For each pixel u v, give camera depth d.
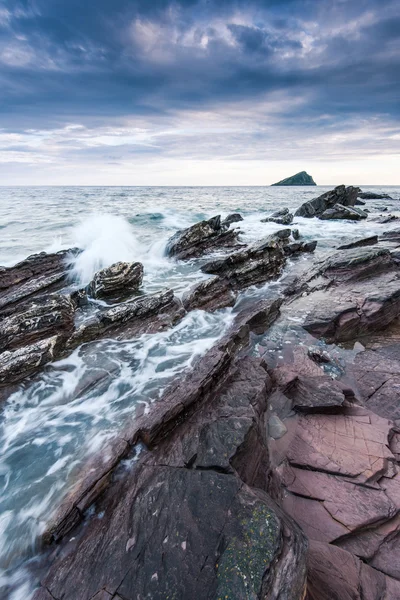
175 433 5.05
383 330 8.76
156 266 15.40
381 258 12.45
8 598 3.30
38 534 3.79
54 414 5.97
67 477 4.57
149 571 3.05
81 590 3.06
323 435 5.23
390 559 3.54
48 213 31.09
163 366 7.32
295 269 14.73
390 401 5.89
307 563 3.22
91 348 7.96
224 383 6.23
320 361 7.43
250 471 4.41
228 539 3.16
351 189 36.34
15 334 7.43
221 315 10.21
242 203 51.06
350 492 4.26
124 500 4.02
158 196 64.62
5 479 4.68
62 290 11.90
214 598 2.70
